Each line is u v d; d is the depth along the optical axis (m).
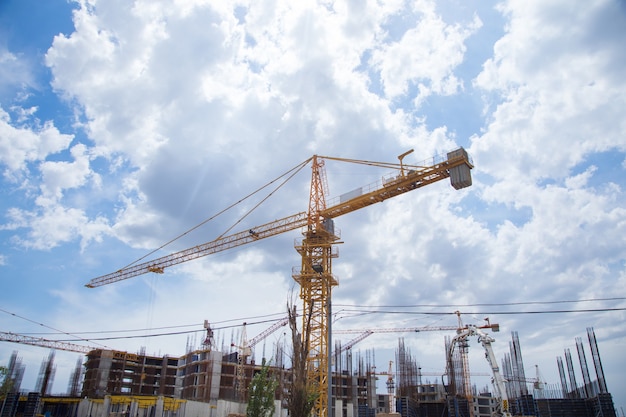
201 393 113.62
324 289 79.56
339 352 127.94
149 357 138.12
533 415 93.50
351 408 121.06
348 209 84.75
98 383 122.12
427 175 74.19
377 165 82.19
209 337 130.62
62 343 129.50
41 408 106.69
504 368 115.38
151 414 92.94
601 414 79.62
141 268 108.25
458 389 106.50
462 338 62.72
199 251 101.44
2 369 72.12
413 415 101.38
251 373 122.94
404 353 113.06
